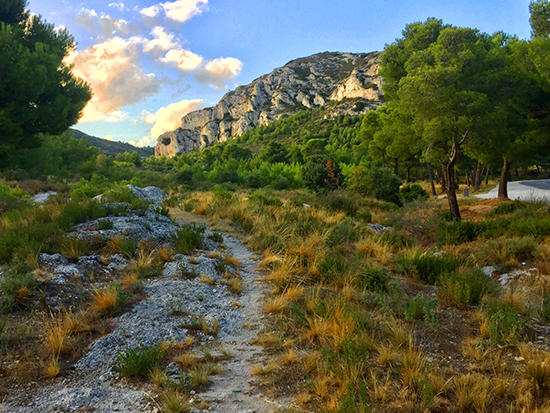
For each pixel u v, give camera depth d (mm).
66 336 3957
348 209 15734
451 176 17031
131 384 3232
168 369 3477
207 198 14953
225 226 10406
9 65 11906
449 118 15070
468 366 3609
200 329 4457
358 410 2678
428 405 2834
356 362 3355
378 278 6258
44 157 32344
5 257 5793
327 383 3209
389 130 24828
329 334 4195
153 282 5781
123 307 4793
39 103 13562
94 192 13867
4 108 12312
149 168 95250
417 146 22609
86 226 7996
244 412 2836
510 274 7277
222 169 54688
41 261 5816
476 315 4773
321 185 27406
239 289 5898
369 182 25891
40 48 12984
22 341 3881
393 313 4953
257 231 9617
